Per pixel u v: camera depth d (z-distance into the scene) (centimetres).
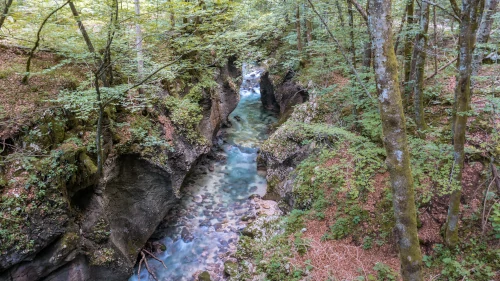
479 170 682
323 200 818
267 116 1761
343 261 665
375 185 770
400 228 409
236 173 1233
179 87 1070
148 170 812
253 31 1179
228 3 962
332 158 902
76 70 831
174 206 1032
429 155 666
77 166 626
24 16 668
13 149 582
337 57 990
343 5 1053
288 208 949
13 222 516
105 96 628
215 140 1424
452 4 550
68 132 677
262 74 1836
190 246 888
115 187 764
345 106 1055
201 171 1229
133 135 789
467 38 457
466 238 610
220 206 1050
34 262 553
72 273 614
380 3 348
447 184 573
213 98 1291
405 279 425
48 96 686
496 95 741
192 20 1071
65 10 677
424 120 816
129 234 788
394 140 383
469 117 768
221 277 781
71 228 600
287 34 1661
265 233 852
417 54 812
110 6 603
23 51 846
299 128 1046
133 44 818
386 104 375
